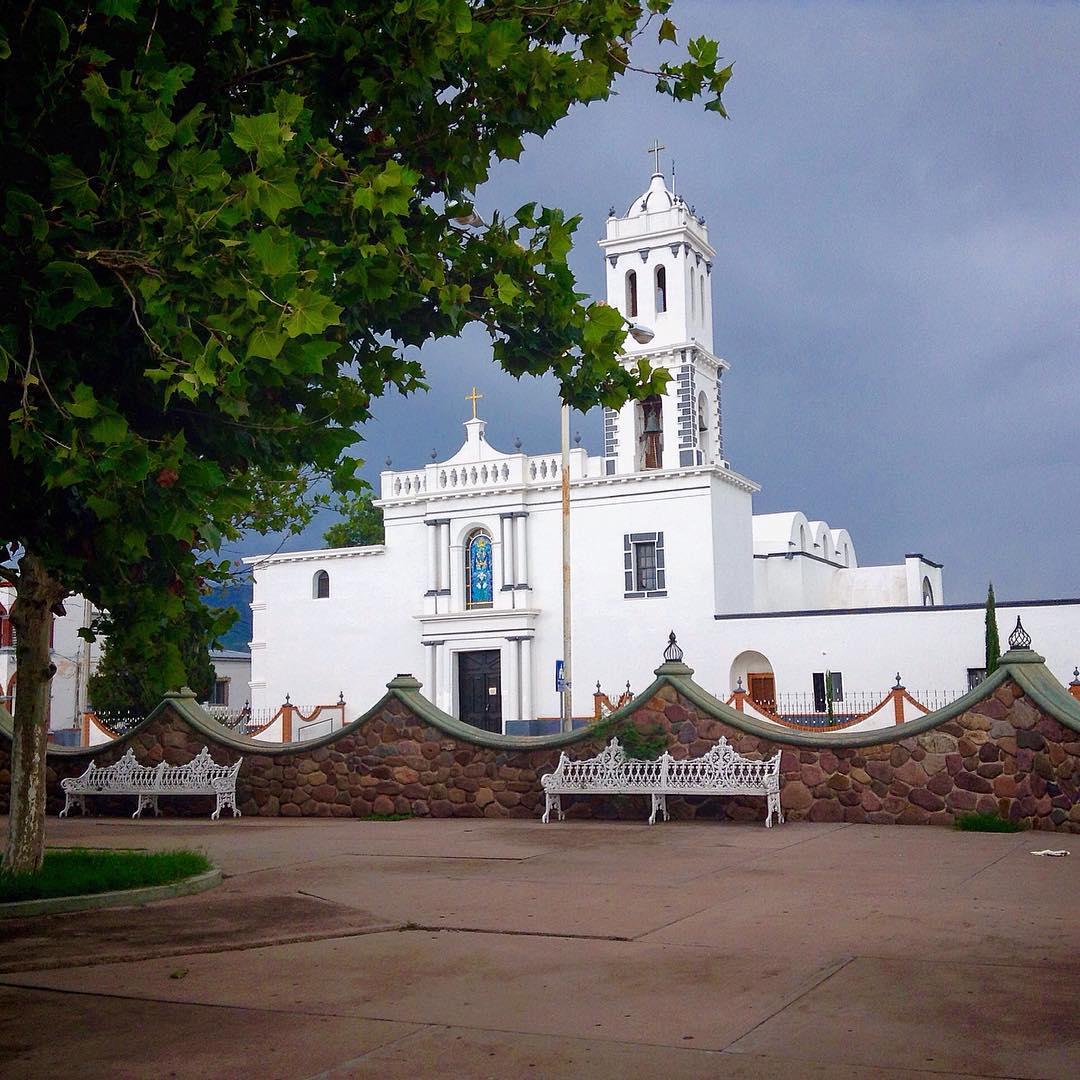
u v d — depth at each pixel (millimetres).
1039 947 7137
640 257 45188
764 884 9805
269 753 17984
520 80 8359
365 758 17359
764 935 7668
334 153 7641
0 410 6773
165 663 7941
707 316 46219
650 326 44531
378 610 47312
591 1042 5387
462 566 45594
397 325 9117
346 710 46781
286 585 49156
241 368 6324
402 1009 6062
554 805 15781
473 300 9312
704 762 14867
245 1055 5340
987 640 35156
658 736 15391
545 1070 5000
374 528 62844
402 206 7336
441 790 16797
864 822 14305
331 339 8438
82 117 6566
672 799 15242
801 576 48688
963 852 11547
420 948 7590
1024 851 11547
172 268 6219
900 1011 5746
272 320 6070
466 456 46531
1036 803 13297
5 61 6270
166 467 6223
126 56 7012
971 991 6109
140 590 7680
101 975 7023
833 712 37906
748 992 6195
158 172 6500
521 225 9375
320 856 12477
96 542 6781
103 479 6168
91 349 6988
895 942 7352
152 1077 5062
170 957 7496
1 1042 5633
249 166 7449
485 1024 5746
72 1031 5805
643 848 12406
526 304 9133
